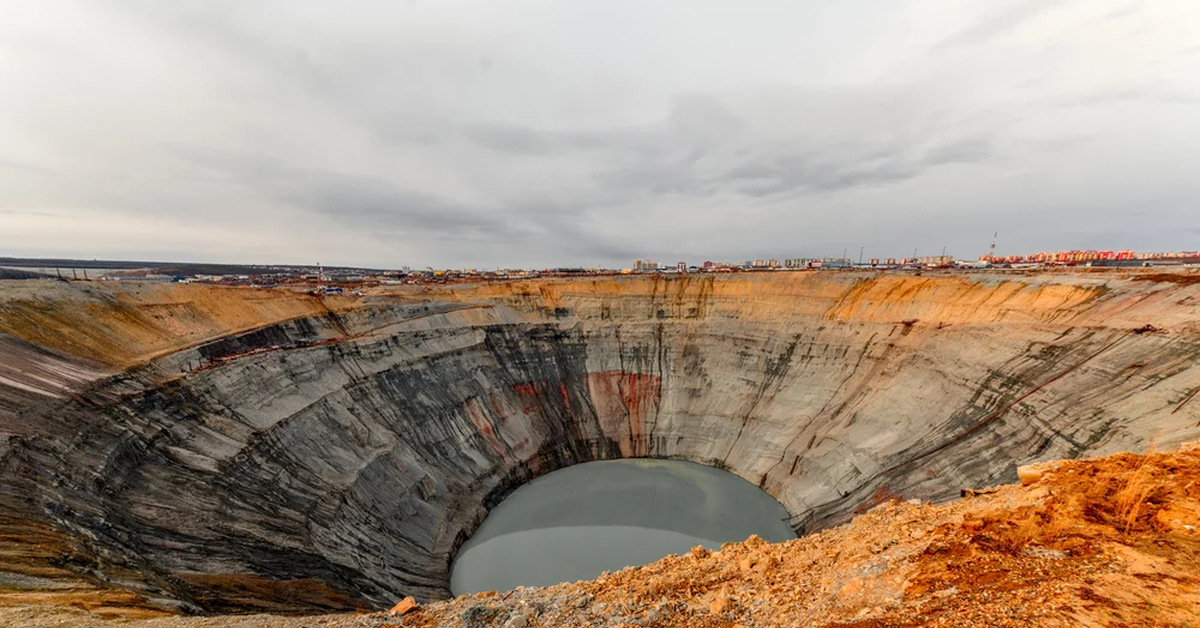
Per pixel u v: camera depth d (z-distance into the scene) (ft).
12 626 36.91
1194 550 31.86
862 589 35.47
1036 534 37.11
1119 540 34.37
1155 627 24.56
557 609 41.63
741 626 34.24
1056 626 25.67
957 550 36.99
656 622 36.91
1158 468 44.21
